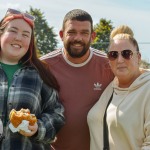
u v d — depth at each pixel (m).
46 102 4.93
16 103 4.62
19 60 4.87
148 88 4.61
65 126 5.32
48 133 4.68
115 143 4.68
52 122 4.77
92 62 5.52
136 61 4.87
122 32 5.04
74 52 5.40
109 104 4.90
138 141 4.58
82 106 5.34
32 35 4.91
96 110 5.01
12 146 4.55
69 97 5.37
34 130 4.45
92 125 5.02
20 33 4.71
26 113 4.38
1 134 4.50
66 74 5.46
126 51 4.78
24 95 4.66
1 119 4.57
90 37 5.51
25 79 4.76
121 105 4.70
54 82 5.09
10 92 4.64
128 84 4.86
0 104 4.59
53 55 5.61
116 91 4.90
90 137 5.11
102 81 5.45
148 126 4.48
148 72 4.81
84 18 5.43
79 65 5.48
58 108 5.03
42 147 4.77
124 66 4.79
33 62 4.95
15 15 4.73
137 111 4.60
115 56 4.83
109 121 4.75
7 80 4.70
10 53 4.69
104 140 4.80
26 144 4.61
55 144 5.43
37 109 4.79
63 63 5.53
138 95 4.63
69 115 5.32
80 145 5.34
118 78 4.88
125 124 4.58
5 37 4.69
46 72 5.02
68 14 5.52
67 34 5.44
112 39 4.93
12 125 4.35
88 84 5.43
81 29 5.40
